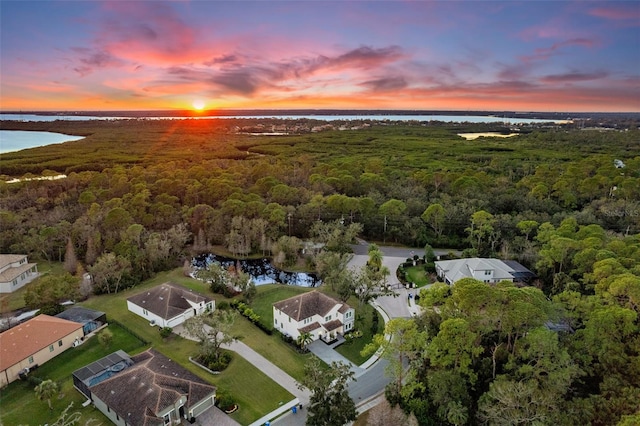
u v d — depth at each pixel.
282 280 81.38
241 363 51.78
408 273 80.50
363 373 50.66
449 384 42.50
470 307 45.25
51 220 97.19
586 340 44.34
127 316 63.09
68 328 54.56
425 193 119.50
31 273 78.50
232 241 89.25
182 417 41.91
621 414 36.31
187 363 51.66
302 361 52.72
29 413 42.31
